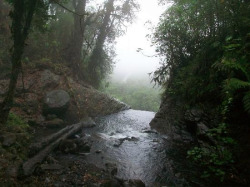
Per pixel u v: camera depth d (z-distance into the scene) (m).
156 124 7.74
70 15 12.42
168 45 7.88
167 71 8.56
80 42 12.27
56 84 9.23
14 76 4.90
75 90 9.61
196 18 6.61
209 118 5.63
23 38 4.78
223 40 5.80
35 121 6.57
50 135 5.44
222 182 4.04
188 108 6.64
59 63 11.18
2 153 3.94
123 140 6.36
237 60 4.52
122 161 4.98
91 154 5.14
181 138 6.38
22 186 3.38
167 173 4.54
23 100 7.59
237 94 4.77
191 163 4.96
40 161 4.20
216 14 5.87
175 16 7.65
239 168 4.13
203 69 6.22
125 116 9.79
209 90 5.86
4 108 4.93
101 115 9.42
